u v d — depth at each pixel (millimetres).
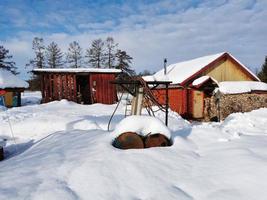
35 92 45594
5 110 15891
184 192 4121
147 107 7777
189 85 19688
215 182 4352
